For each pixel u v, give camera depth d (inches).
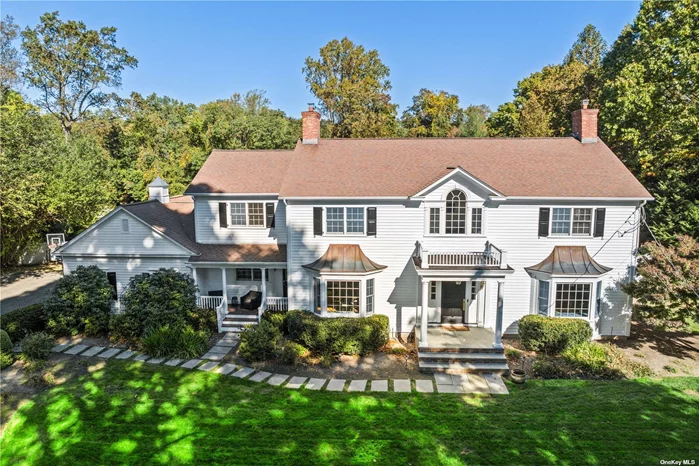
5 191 1026.7
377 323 721.0
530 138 908.6
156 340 690.2
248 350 671.1
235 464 417.7
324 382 606.5
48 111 1899.6
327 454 431.2
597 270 729.0
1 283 1179.3
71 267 875.4
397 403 542.0
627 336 770.8
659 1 1034.7
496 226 754.2
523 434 460.8
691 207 1026.1
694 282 628.7
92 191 1334.9
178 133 2166.6
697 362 671.8
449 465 410.6
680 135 985.5
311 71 2134.6
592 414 500.1
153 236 848.9
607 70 1417.3
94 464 421.1
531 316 733.3
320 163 853.2
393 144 912.9
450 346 679.7
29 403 536.7
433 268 692.1
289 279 797.2
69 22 1827.0
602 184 750.5
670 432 457.4
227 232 892.0
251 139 2060.8
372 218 765.9
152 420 497.4
